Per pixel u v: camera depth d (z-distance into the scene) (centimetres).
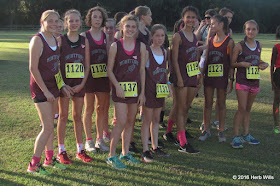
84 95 405
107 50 460
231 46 461
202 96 804
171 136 497
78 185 339
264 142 484
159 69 405
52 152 383
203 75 502
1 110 616
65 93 366
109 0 4944
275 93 524
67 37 390
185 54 436
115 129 384
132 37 382
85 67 405
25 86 838
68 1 5081
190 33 443
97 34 437
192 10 423
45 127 353
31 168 361
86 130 439
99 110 445
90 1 4903
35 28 5303
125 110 380
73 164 393
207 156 430
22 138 474
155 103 409
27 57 1475
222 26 456
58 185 338
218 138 501
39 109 349
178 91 444
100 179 353
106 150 441
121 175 364
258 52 461
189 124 580
